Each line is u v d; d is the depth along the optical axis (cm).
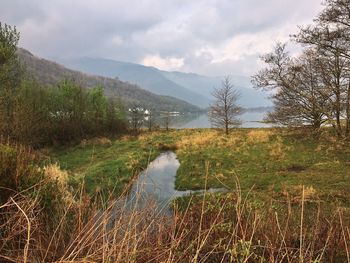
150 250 275
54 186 486
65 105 3462
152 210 328
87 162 2275
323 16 1738
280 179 1494
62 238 299
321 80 1811
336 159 1814
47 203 411
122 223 291
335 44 1711
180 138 3516
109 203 320
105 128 4028
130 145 3042
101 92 4128
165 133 4225
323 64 1745
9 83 2225
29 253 284
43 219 371
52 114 3334
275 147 2342
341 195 1137
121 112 4553
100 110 4081
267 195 1206
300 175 1538
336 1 1697
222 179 1614
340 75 1697
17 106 2234
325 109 1856
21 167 494
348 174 1482
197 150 2570
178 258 275
